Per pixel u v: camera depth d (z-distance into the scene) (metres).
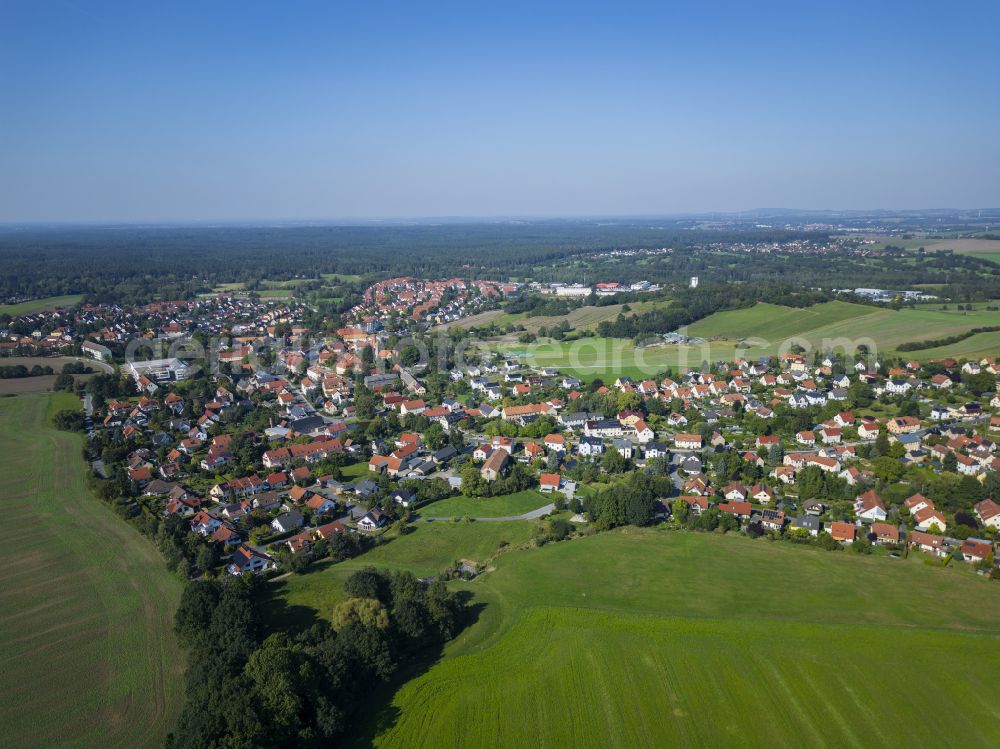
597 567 120.25
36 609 109.81
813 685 84.69
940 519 131.00
